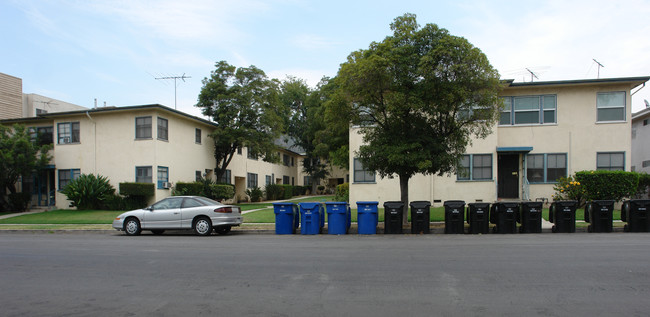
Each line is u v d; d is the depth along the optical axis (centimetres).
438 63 1234
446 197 2025
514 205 1269
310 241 1137
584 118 2000
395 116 1358
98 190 2309
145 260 847
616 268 705
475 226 1276
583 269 699
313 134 3859
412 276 666
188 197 1395
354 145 2155
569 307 500
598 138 1984
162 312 505
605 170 1872
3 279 691
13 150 2355
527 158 2041
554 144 2014
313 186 4884
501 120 2064
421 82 1292
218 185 2634
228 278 673
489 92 1284
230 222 1341
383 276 670
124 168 2397
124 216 1390
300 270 726
